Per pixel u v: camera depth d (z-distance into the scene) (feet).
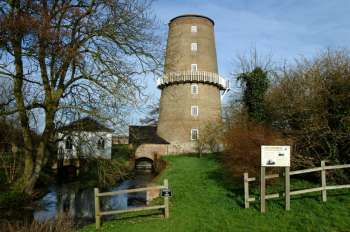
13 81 59.52
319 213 34.71
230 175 61.72
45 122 61.41
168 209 41.42
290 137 52.65
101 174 65.36
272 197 37.63
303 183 47.70
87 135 62.90
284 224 33.32
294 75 58.90
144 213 43.55
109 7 58.18
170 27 154.92
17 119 69.87
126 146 112.98
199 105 145.38
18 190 61.36
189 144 143.43
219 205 42.96
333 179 46.60
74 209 60.80
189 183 66.18
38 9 52.16
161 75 63.62
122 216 43.73
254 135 53.47
